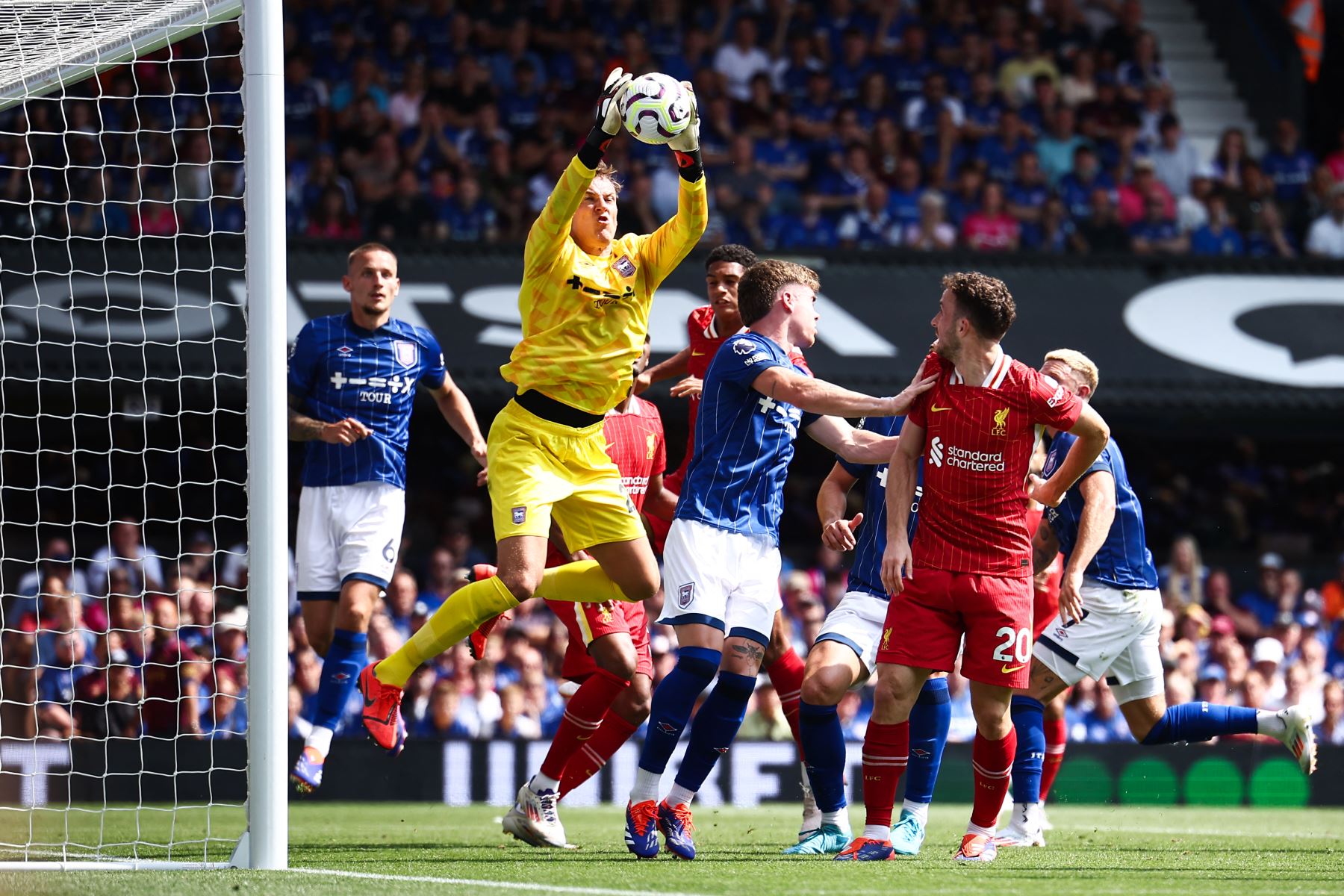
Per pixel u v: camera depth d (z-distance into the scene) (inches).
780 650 574.9
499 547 493.7
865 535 539.8
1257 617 1198.3
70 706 848.3
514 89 1453.0
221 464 1192.8
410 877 434.3
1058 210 1418.6
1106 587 583.5
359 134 1357.0
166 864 469.1
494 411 1214.9
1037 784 589.0
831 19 1587.1
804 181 1417.3
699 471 502.3
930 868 462.3
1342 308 1288.1
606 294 491.5
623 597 526.3
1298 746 582.2
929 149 1465.3
